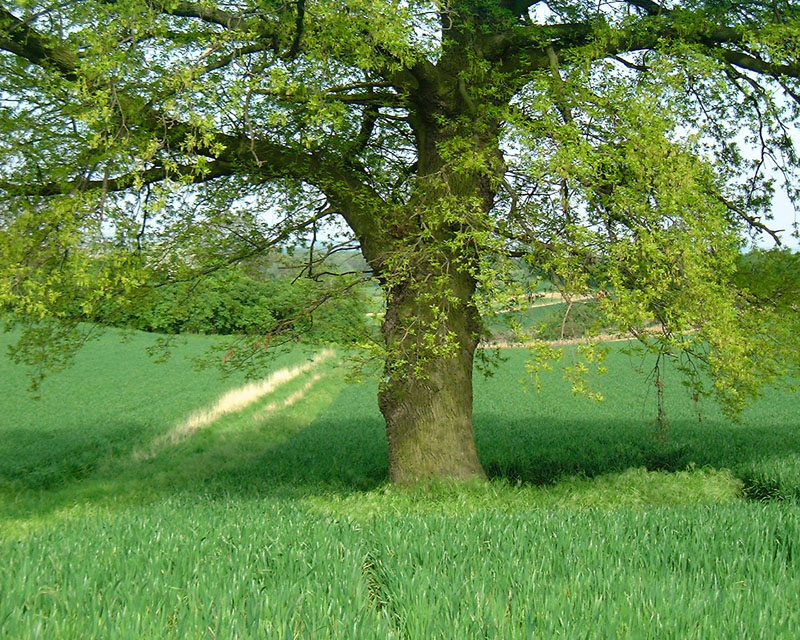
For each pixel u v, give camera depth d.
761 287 11.67
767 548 6.65
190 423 24.02
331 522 8.31
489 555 6.33
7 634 4.61
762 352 10.52
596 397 8.70
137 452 19.50
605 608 4.93
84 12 8.97
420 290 11.04
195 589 5.33
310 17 9.32
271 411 27.33
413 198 11.62
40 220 8.93
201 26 10.17
